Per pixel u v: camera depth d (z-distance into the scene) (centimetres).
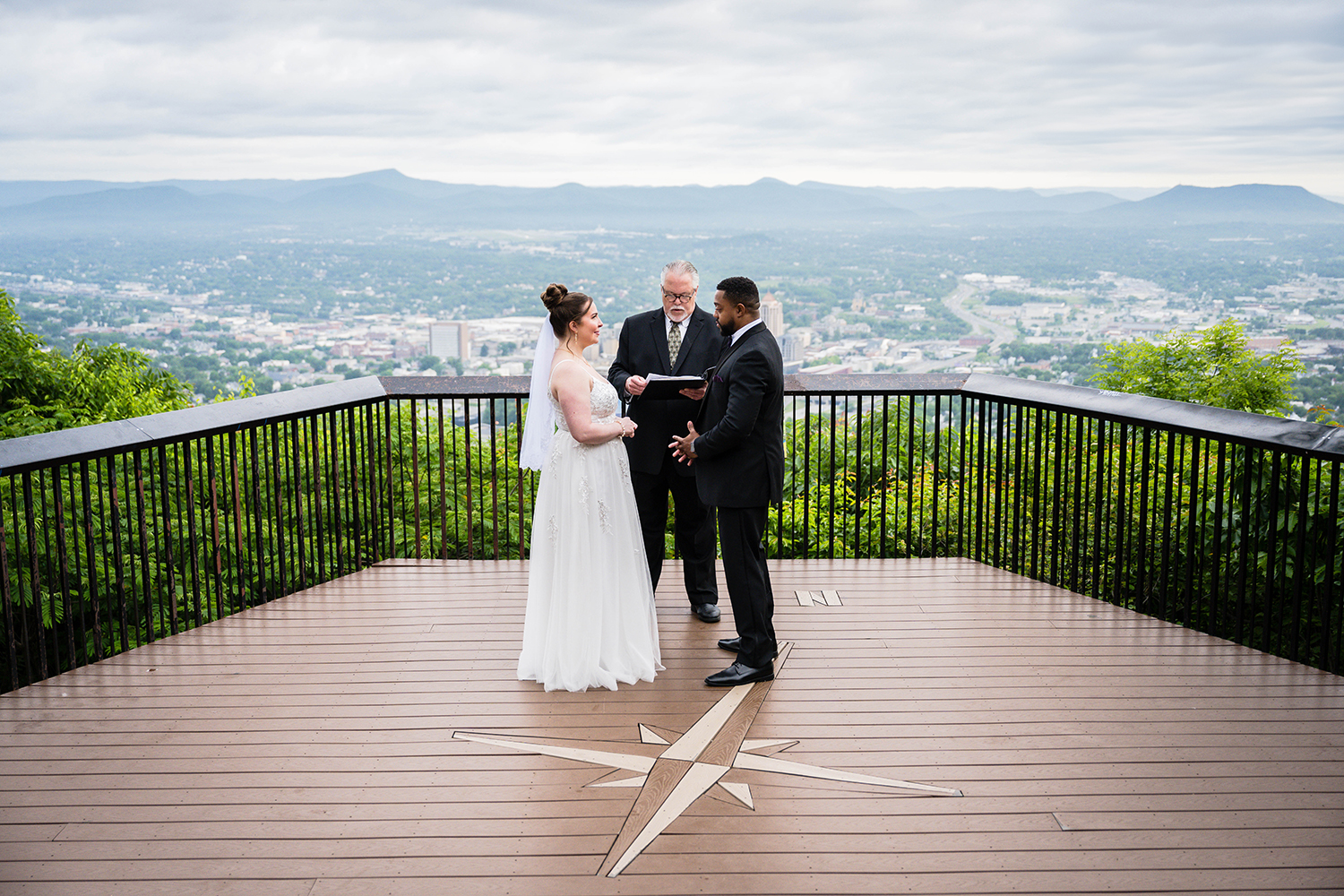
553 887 213
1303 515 352
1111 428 561
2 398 1124
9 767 273
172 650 373
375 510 502
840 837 233
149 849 229
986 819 241
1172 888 211
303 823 241
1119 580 426
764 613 333
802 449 769
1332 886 211
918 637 382
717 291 324
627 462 345
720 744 286
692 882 214
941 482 698
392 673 348
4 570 341
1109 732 294
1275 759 275
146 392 1248
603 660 335
